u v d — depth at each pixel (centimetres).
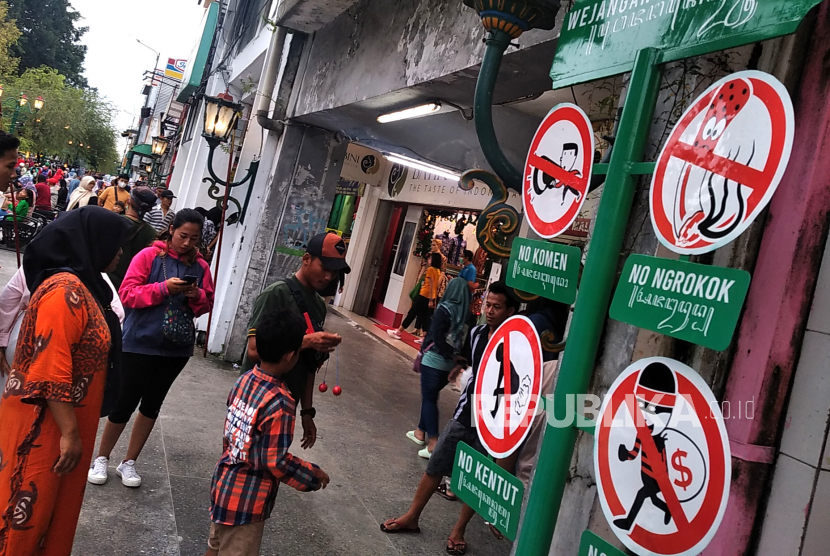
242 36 1268
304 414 343
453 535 403
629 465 178
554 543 244
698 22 181
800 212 207
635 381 180
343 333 1148
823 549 197
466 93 475
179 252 405
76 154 5091
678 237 171
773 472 210
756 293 215
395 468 530
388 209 1458
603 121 510
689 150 171
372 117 654
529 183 233
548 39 328
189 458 460
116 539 335
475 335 405
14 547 239
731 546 210
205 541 355
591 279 193
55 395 237
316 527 399
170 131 2847
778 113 149
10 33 4144
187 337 398
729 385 218
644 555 170
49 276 256
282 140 791
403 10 534
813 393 203
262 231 786
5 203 1310
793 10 154
